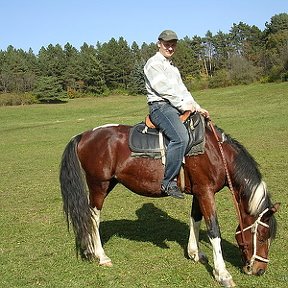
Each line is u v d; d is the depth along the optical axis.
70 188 5.48
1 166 15.21
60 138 23.73
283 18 86.56
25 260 5.88
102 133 5.56
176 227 7.09
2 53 92.06
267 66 62.84
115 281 5.05
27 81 71.69
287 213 7.37
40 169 14.21
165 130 5.02
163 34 5.09
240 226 4.92
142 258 5.72
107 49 87.50
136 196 9.52
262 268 4.80
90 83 84.25
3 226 7.61
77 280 5.14
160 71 5.08
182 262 5.53
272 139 16.73
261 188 4.79
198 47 99.38
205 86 64.12
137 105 52.97
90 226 5.52
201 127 5.00
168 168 5.04
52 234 7.05
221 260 4.91
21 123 37.84
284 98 38.16
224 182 5.07
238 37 103.44
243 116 27.59
